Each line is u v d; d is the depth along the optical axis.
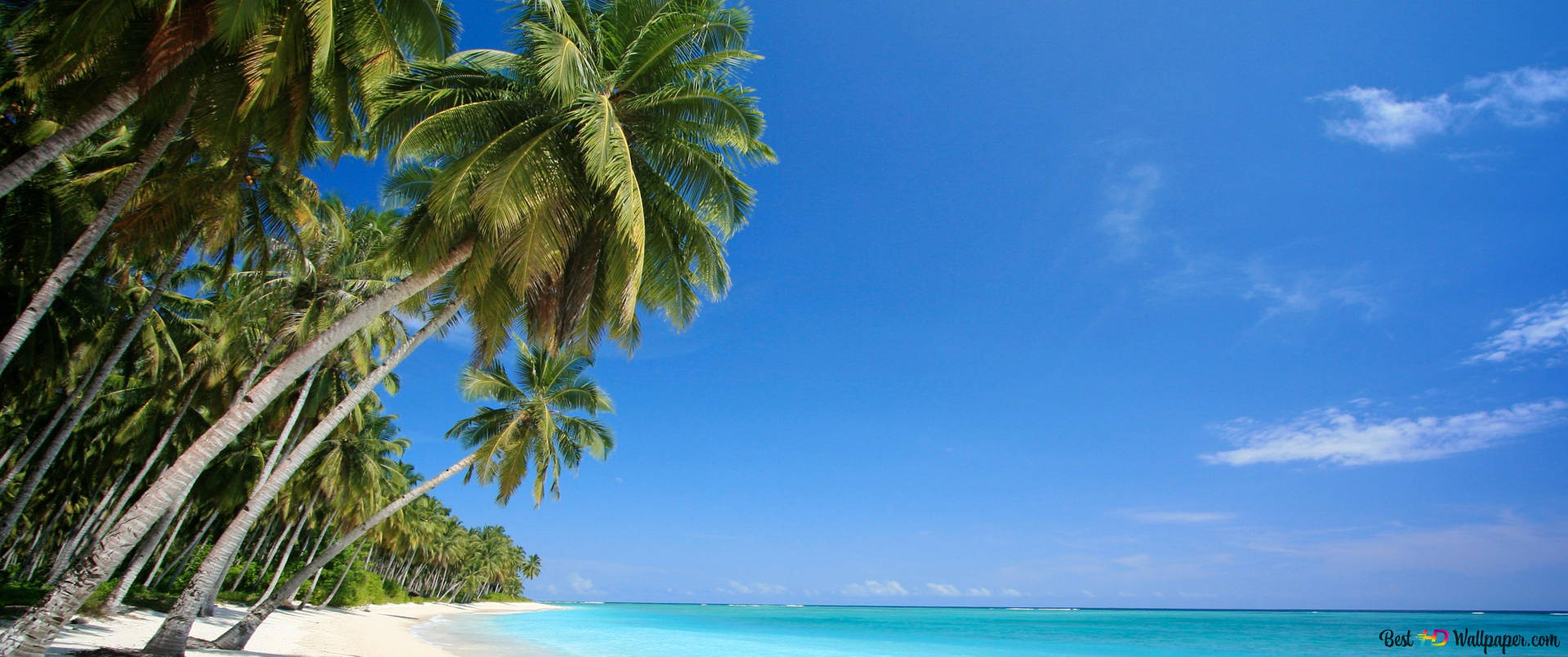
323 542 56.00
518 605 146.75
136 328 16.97
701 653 33.94
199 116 10.70
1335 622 123.81
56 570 25.91
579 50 10.72
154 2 9.04
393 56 10.51
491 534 124.25
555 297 12.04
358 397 13.81
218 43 9.59
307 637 26.09
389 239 13.63
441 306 14.66
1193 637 68.19
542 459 24.39
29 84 9.91
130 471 29.64
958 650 45.41
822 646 43.84
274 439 28.20
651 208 12.77
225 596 40.09
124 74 10.05
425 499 62.50
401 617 53.94
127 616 22.83
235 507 30.78
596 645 36.84
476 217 10.94
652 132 12.35
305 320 17.97
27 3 10.30
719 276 14.29
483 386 24.30
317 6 8.41
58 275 10.20
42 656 8.04
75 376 19.80
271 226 16.08
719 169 12.50
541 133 10.87
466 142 11.40
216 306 22.91
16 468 17.56
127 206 12.40
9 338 9.60
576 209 11.30
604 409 26.19
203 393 22.98
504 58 11.62
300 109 10.51
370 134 11.50
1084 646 52.88
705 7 12.41
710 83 12.66
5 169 8.22
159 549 40.75
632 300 10.00
